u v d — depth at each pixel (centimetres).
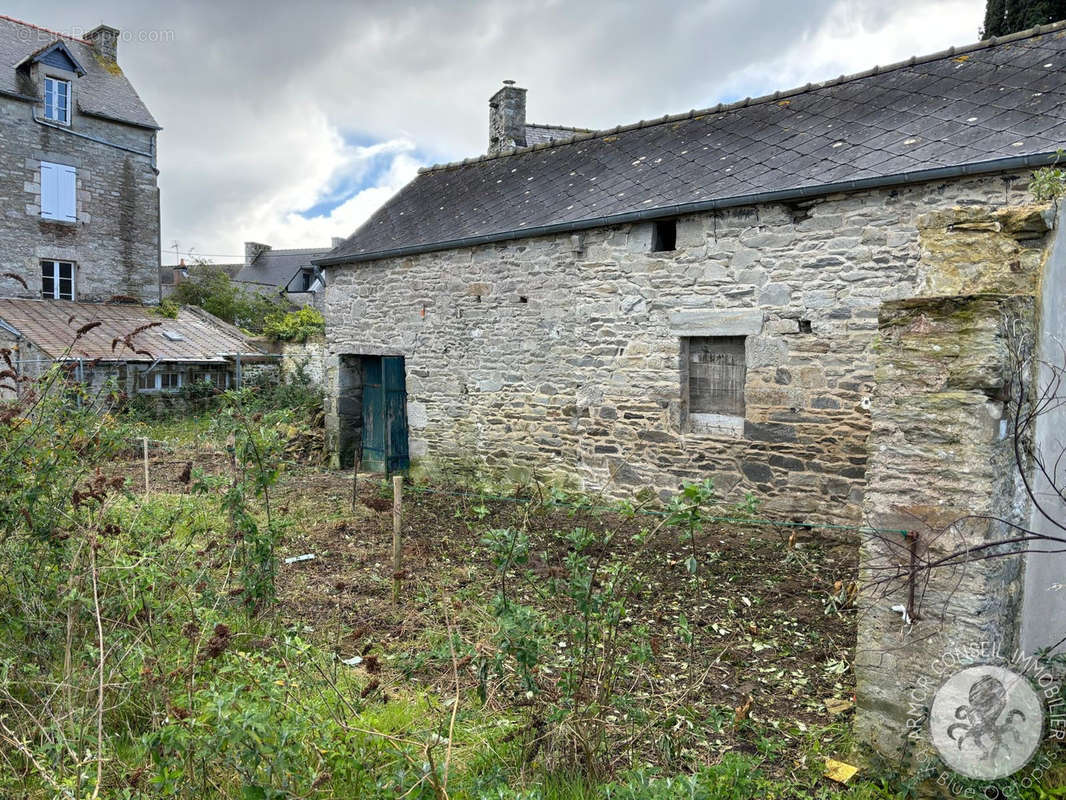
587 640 331
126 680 318
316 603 505
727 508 711
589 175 894
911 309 300
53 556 386
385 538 674
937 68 727
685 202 708
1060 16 1276
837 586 521
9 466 388
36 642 358
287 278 3906
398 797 241
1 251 1647
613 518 742
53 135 1722
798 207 655
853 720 341
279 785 233
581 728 305
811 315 650
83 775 242
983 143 572
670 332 742
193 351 1662
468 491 885
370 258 1022
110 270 1839
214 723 238
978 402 283
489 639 360
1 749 282
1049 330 343
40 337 1471
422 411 995
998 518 288
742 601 511
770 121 795
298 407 1188
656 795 235
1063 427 368
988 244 357
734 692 385
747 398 693
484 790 265
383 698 353
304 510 774
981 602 282
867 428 623
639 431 771
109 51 1961
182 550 442
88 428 432
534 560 442
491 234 869
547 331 846
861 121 702
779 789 301
